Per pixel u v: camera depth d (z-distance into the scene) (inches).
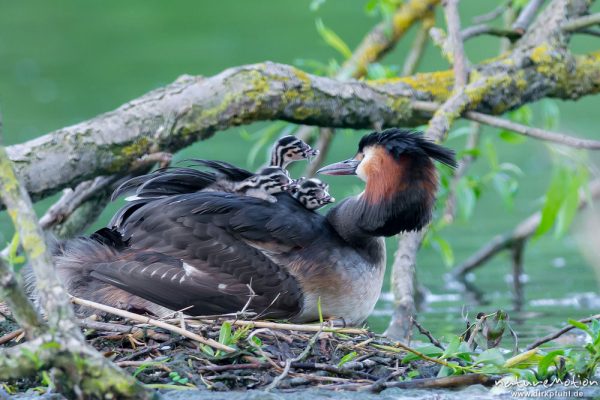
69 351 284.2
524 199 751.1
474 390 338.0
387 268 614.5
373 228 410.3
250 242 397.4
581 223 610.9
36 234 287.3
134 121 469.1
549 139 474.3
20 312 284.2
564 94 537.0
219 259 389.7
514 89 516.7
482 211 740.0
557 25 535.5
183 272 384.8
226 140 872.9
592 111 943.0
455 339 354.9
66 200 490.9
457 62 512.7
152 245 393.1
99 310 381.4
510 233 581.0
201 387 328.2
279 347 354.0
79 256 395.9
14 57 1128.8
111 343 356.8
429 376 353.1
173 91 478.6
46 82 1019.9
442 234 682.2
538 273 602.9
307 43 1124.5
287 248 399.2
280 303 392.2
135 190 443.2
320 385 333.7
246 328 355.6
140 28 1266.0
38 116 890.7
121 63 1080.2
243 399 311.6
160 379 333.1
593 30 548.1
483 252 591.2
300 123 505.4
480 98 504.1
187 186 429.1
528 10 546.6
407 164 409.1
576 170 516.7
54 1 1387.8
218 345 343.3
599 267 607.5
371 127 515.2
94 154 461.7
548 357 349.1
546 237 696.4
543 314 501.7
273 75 487.8
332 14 1274.6
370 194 410.3
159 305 388.5
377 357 356.5
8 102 944.9
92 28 1268.5
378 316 510.6
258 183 421.1
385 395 327.0
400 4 609.6
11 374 288.5
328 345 362.0
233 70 487.2
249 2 1376.7
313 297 399.9
